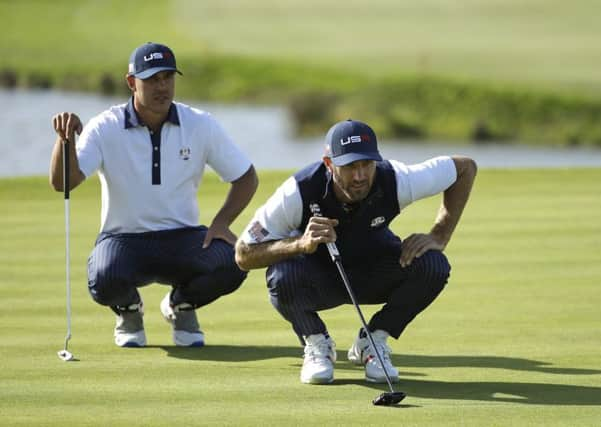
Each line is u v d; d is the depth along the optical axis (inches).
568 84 4916.3
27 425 574.2
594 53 5679.1
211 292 774.5
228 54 6304.1
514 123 4571.9
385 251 692.1
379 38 6628.9
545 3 7396.7
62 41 7047.2
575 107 4581.7
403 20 7244.1
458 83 4835.1
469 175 692.7
